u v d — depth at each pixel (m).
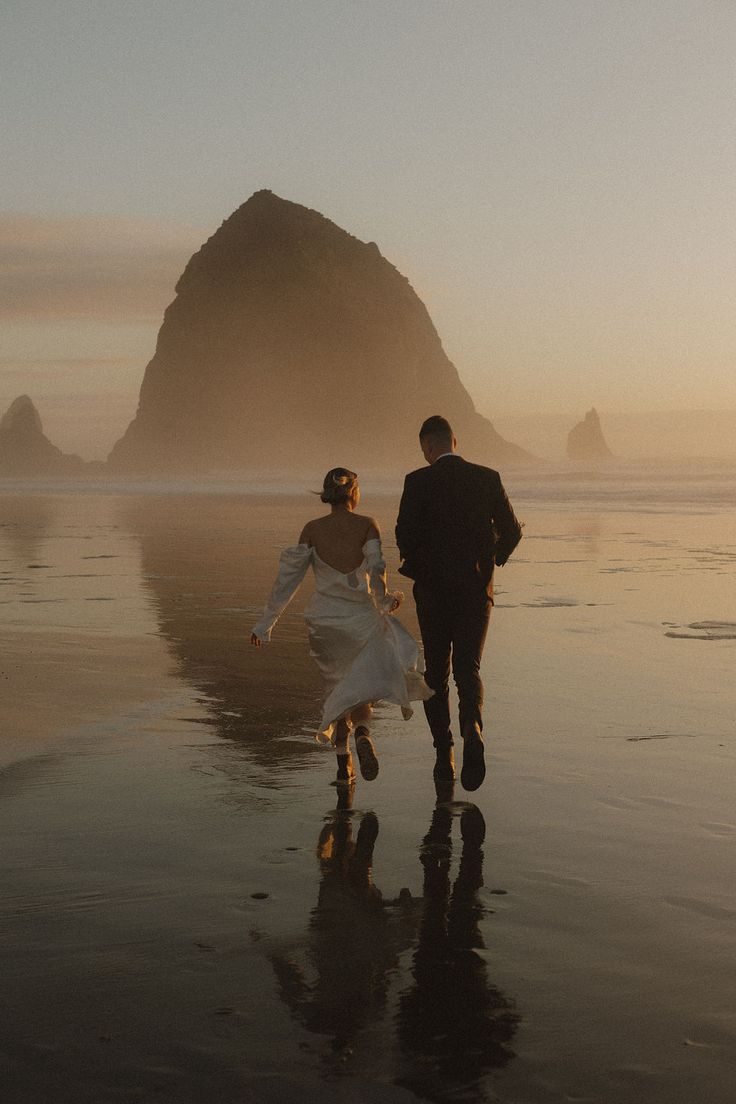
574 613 11.73
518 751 5.92
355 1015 2.88
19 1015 2.87
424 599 5.46
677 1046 2.71
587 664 8.66
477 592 5.33
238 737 6.26
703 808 4.84
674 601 12.73
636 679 8.02
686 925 3.50
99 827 4.57
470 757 4.87
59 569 16.77
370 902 3.72
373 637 5.22
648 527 27.20
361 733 5.14
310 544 5.36
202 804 4.94
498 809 4.87
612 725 6.54
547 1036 2.76
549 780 5.34
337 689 5.11
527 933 3.44
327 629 5.23
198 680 7.99
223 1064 2.63
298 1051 2.69
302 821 4.69
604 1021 2.84
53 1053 2.67
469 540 5.34
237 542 22.75
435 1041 2.74
